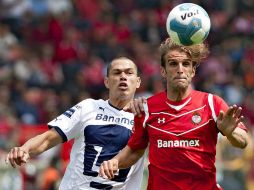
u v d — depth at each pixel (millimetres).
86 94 54844
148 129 19750
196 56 19531
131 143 20219
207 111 19406
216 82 61062
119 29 68812
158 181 19547
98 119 23266
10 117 50250
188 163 19250
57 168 38125
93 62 62500
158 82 55031
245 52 69062
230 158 39562
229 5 75875
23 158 21234
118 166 20281
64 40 64938
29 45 65375
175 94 19531
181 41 20125
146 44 67250
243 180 39531
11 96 55875
